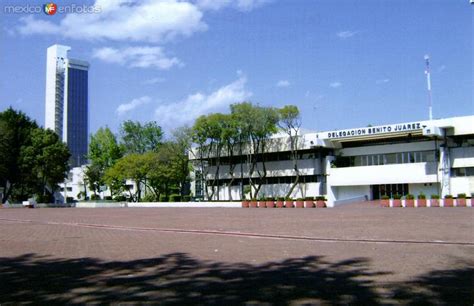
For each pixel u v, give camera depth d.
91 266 10.73
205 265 10.58
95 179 83.12
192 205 58.59
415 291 7.49
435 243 13.84
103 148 81.44
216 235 18.23
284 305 6.79
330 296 7.28
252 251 12.94
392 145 54.59
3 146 73.56
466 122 46.41
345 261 10.76
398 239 14.99
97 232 20.84
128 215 37.44
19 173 76.00
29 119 80.94
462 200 38.78
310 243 14.71
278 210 41.28
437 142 50.53
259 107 59.34
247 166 65.81
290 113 58.00
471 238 14.80
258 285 8.22
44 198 78.25
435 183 51.16
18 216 39.28
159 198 72.88
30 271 10.20
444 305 6.61
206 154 67.69
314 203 47.06
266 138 62.41
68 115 183.50
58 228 24.02
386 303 6.77
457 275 8.82
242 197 65.06
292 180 62.78
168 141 67.81
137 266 10.59
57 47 184.38
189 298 7.35
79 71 188.50
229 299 7.23
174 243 15.50
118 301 7.23
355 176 54.41
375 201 51.19
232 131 60.44
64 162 79.31
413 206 40.78
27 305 7.07
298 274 9.22
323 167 59.50
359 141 57.44
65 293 7.87
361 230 18.56
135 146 80.06
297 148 58.84
